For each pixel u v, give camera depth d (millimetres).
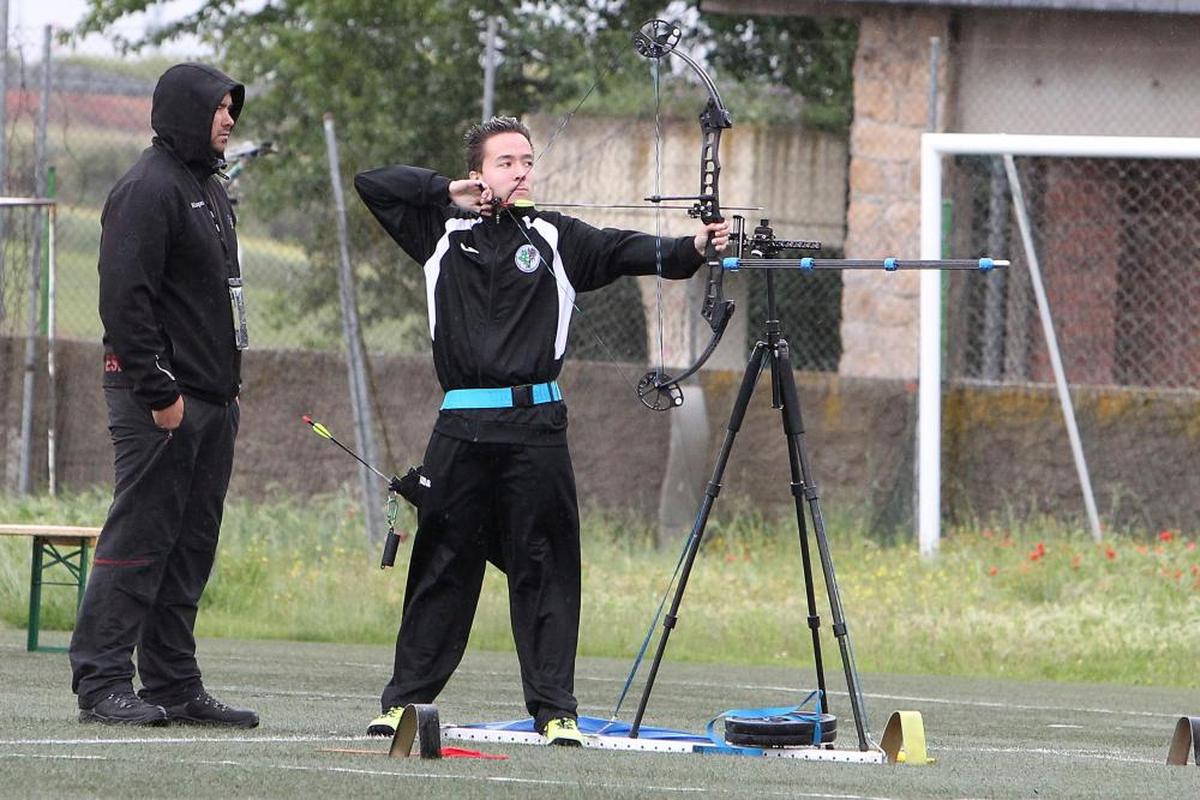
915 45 45969
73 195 45688
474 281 18219
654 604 36562
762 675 30625
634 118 47750
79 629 19219
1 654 28812
